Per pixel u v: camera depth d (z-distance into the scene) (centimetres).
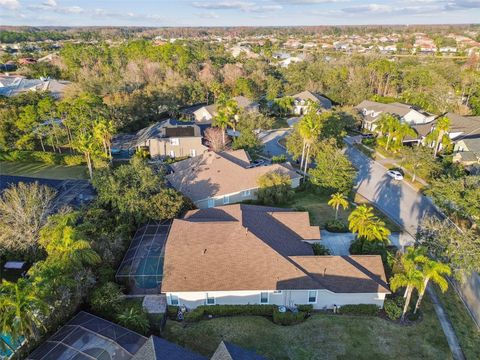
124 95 8238
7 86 10175
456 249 3083
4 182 4881
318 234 3516
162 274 3177
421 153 5366
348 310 2900
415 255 2711
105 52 13525
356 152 6750
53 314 2594
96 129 5525
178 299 2914
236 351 2075
